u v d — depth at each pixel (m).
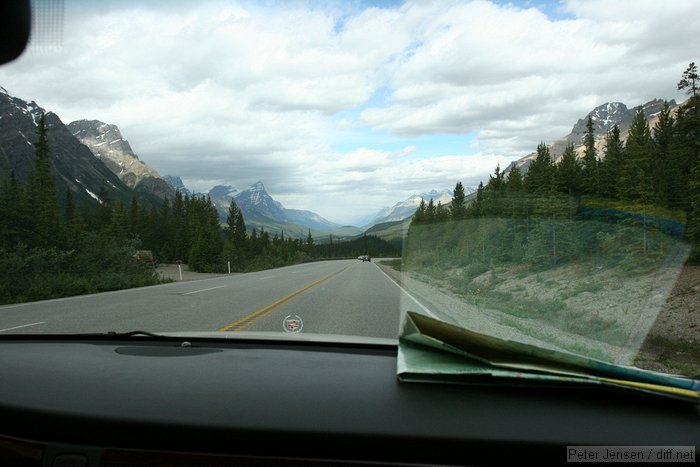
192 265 50.88
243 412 1.87
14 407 1.94
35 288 18.02
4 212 26.72
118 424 1.83
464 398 1.96
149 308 13.37
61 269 23.36
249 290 20.00
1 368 2.50
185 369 2.47
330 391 2.07
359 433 1.72
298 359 2.71
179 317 11.41
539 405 1.89
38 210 28.92
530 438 1.69
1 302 16.53
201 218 86.38
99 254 27.41
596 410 1.87
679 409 1.89
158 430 1.80
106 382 2.24
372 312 12.37
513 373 1.89
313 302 14.91
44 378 2.30
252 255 80.94
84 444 1.87
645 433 1.73
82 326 10.05
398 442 1.71
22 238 26.84
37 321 10.89
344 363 2.61
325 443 1.73
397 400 1.95
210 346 3.13
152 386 2.17
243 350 2.98
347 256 164.62
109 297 17.12
